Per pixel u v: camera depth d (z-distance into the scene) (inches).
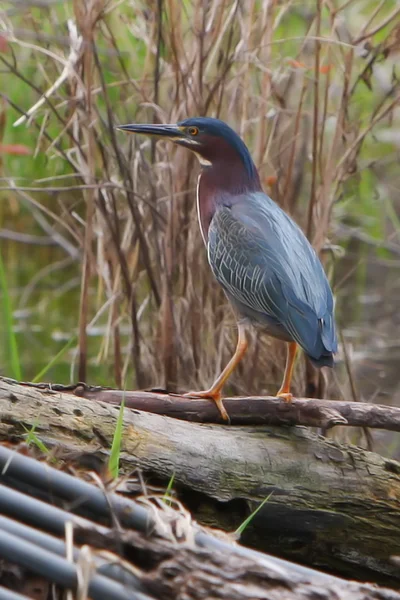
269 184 418.6
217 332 419.8
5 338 560.4
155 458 274.4
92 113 402.3
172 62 417.4
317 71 405.1
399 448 481.7
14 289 638.5
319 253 413.7
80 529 204.5
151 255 432.8
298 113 416.5
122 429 273.3
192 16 433.4
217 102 421.4
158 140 427.5
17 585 203.5
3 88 603.8
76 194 510.9
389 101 583.2
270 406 295.3
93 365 523.5
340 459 294.7
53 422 266.2
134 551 204.5
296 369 420.8
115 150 407.2
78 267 658.2
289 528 289.6
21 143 603.8
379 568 298.2
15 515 206.2
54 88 389.7
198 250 418.3
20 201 671.1
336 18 441.1
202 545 211.2
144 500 223.5
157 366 423.8
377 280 681.6
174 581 195.8
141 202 427.2
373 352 560.7
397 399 499.8
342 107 415.2
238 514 286.0
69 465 237.5
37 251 676.1
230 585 195.2
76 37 402.6
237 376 420.2
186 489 279.0
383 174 712.4
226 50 420.2
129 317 426.0
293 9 526.6
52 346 552.7
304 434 298.4
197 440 282.8
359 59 533.3
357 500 293.1
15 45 550.3
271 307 314.5
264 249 323.0
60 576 191.2
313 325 300.7
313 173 409.4
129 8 505.7
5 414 262.7
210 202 355.3
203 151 355.3
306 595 195.6
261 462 286.7
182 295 420.2
